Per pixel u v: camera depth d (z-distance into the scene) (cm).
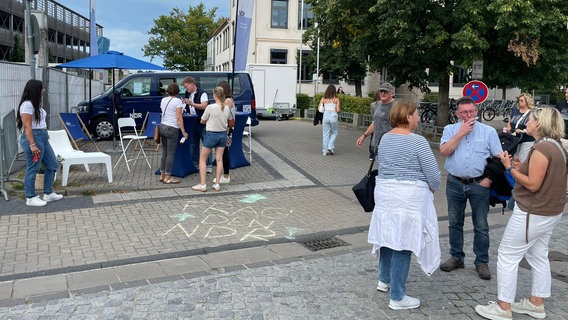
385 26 1342
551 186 388
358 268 516
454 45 1315
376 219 421
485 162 482
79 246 575
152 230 636
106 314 403
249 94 1588
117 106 1473
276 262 534
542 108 401
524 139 699
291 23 3869
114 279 481
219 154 838
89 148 1297
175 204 759
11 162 852
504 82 1551
